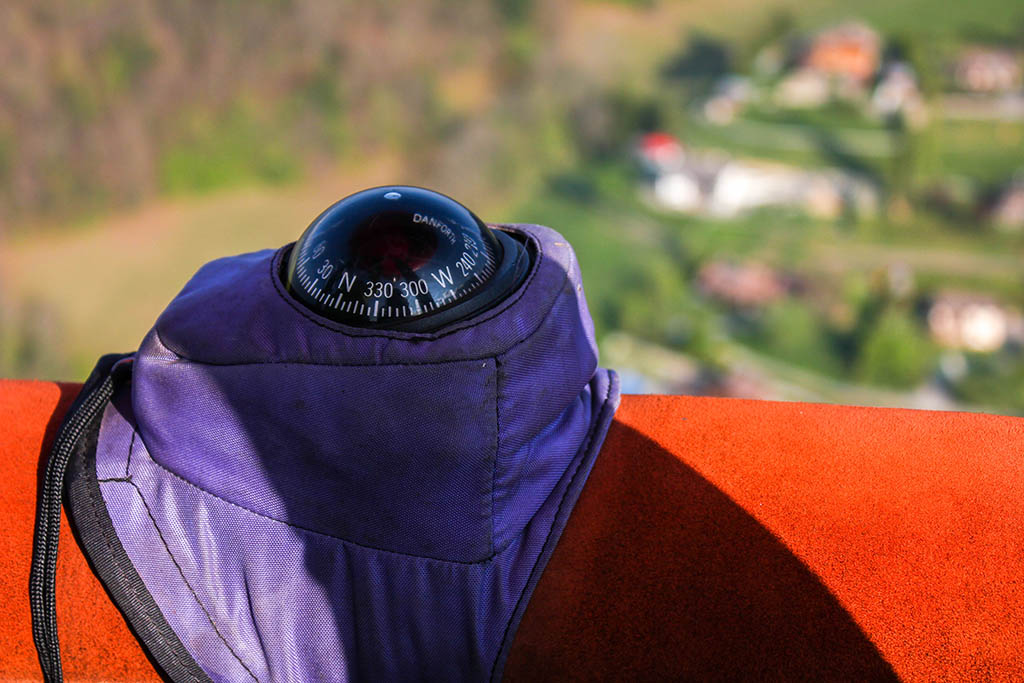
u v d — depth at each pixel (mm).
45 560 703
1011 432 780
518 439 710
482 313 707
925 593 713
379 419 696
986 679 690
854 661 697
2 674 711
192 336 709
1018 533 732
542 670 703
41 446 767
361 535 707
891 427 784
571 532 730
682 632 705
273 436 703
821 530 733
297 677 706
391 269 706
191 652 703
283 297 710
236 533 708
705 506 741
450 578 705
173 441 709
